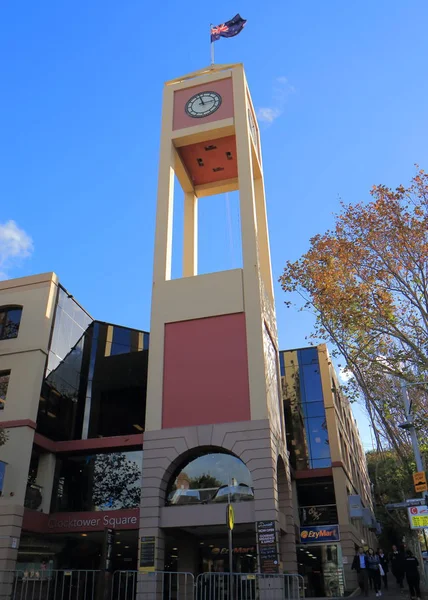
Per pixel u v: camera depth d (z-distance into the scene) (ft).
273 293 105.70
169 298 91.50
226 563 90.02
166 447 79.41
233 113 106.42
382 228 77.15
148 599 69.00
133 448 88.38
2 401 84.89
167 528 76.43
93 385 101.60
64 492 87.86
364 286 77.51
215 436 78.48
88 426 97.09
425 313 73.61
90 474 88.48
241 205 97.40
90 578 72.43
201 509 75.00
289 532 86.89
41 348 87.76
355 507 114.62
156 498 76.23
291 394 123.24
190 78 115.24
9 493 76.33
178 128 108.27
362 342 79.92
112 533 53.88
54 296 94.38
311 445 117.19
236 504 74.33
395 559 88.53
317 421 119.44
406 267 75.46
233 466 78.18
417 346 77.10
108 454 89.30
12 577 70.13
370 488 235.40
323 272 80.38
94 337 106.63
